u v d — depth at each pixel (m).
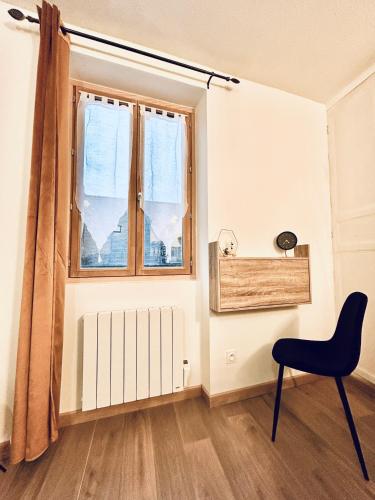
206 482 1.04
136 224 1.72
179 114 1.87
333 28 1.46
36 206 1.21
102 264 1.63
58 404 1.25
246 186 1.80
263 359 1.74
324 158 2.11
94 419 1.46
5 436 1.20
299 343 1.47
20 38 1.33
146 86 1.70
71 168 1.58
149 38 1.51
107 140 1.61
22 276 1.28
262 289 1.59
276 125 1.94
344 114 1.98
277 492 0.99
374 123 1.75
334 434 1.32
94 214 1.57
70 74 1.58
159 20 1.40
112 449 1.22
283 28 1.45
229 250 1.65
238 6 1.32
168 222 1.77
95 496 0.98
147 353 1.49
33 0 1.30
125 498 0.98
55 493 1.00
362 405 1.58
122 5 1.31
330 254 2.06
